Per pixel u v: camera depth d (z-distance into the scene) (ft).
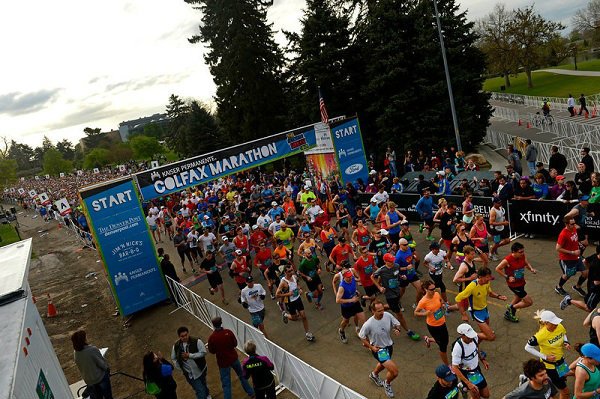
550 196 43.57
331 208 68.08
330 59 100.12
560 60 241.35
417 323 33.71
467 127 89.51
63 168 411.34
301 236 43.14
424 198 48.55
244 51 124.16
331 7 104.83
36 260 96.22
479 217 36.83
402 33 87.86
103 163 396.57
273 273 43.91
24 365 13.78
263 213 58.80
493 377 25.91
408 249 32.99
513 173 48.21
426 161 74.79
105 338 45.65
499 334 30.07
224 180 116.37
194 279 55.83
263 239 44.91
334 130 70.90
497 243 40.63
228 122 139.33
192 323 43.93
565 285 34.30
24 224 168.14
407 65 88.07
